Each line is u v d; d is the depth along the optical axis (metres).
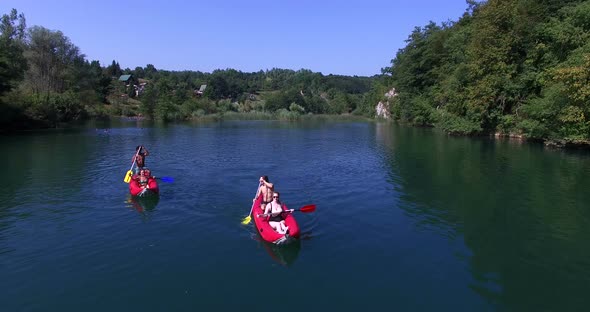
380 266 8.84
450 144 30.25
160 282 8.09
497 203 13.64
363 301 7.45
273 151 26.38
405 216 12.27
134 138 34.31
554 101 25.34
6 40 40.00
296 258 9.21
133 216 11.99
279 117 82.56
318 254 9.45
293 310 7.15
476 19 40.53
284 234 9.63
